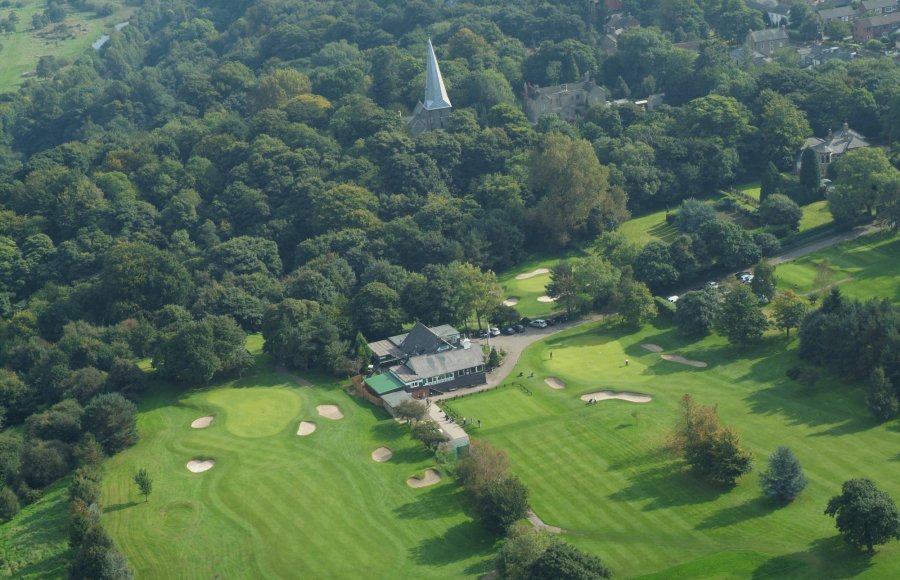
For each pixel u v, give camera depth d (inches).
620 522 6387.8
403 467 7268.7
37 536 6850.4
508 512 6254.9
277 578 6195.9
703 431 6722.4
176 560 6446.9
